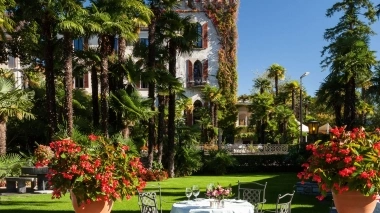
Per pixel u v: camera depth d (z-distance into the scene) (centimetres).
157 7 2011
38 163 647
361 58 1828
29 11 1491
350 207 567
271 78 5009
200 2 4006
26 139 2320
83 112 2489
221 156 2394
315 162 590
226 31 4003
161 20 2038
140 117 1844
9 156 1533
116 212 1035
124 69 1838
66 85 1535
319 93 2100
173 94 2095
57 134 1498
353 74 1883
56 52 1802
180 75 4003
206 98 3847
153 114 1903
